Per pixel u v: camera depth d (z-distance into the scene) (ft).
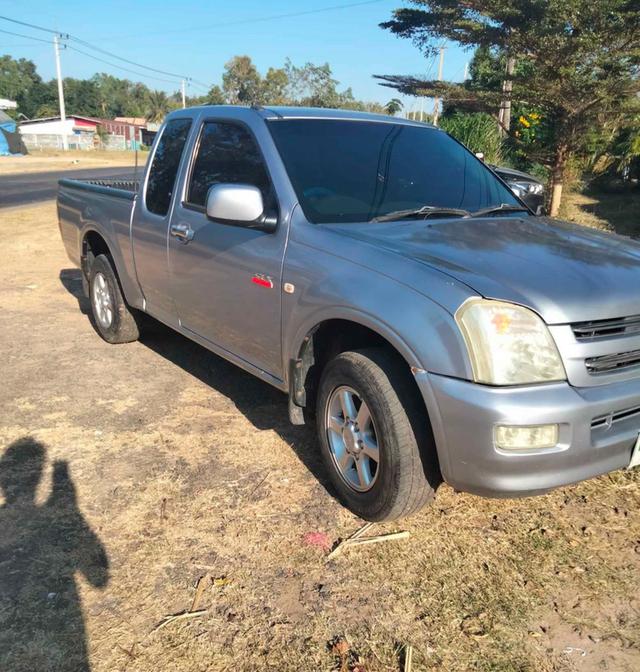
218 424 13.48
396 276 9.02
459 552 9.52
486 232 10.71
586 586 8.87
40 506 10.47
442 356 8.27
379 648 7.78
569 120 44.78
